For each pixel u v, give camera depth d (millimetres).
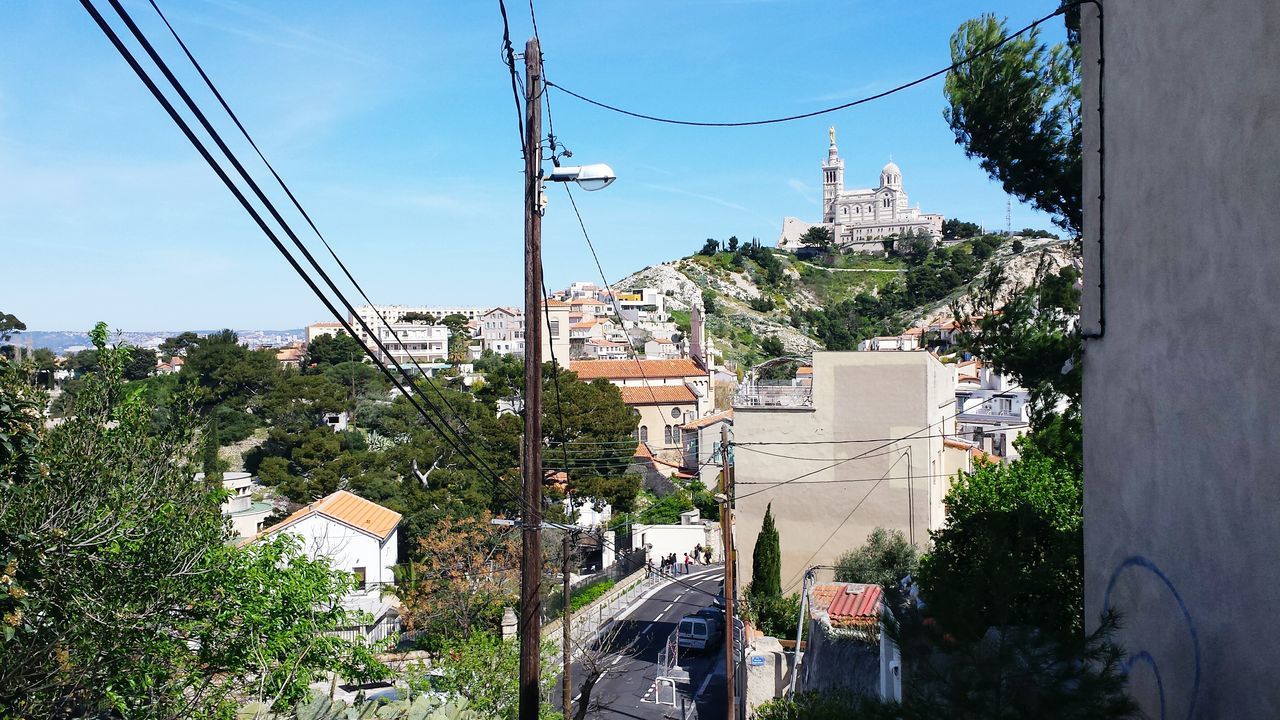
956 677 6172
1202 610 5758
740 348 170000
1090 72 8000
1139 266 6820
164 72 4191
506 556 38375
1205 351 5719
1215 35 5523
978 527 13016
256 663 13703
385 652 33375
